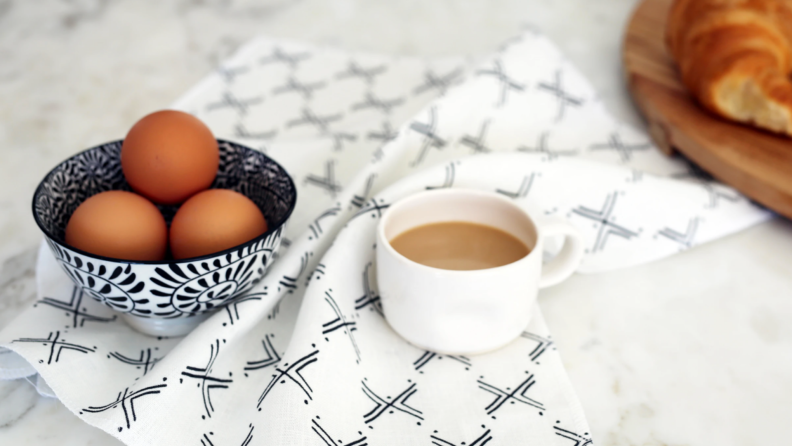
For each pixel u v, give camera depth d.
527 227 0.55
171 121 0.55
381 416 0.51
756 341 0.56
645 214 0.63
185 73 0.82
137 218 0.52
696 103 0.72
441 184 0.60
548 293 0.60
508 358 0.54
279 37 0.92
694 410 0.53
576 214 0.62
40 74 0.81
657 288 0.60
